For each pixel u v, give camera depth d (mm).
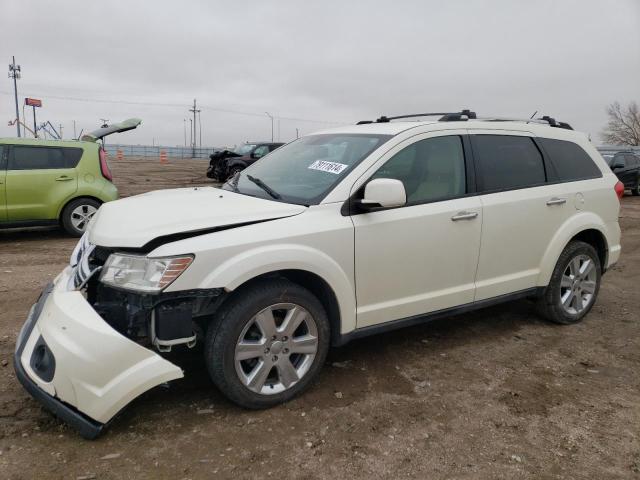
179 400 3268
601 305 5457
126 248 2916
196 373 3611
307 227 3193
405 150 3713
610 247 4996
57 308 2844
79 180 8438
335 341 3457
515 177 4281
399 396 3416
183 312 2898
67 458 2666
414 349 4184
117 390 2711
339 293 3324
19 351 2982
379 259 3484
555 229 4488
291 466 2674
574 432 3057
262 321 3080
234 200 3520
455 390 3521
